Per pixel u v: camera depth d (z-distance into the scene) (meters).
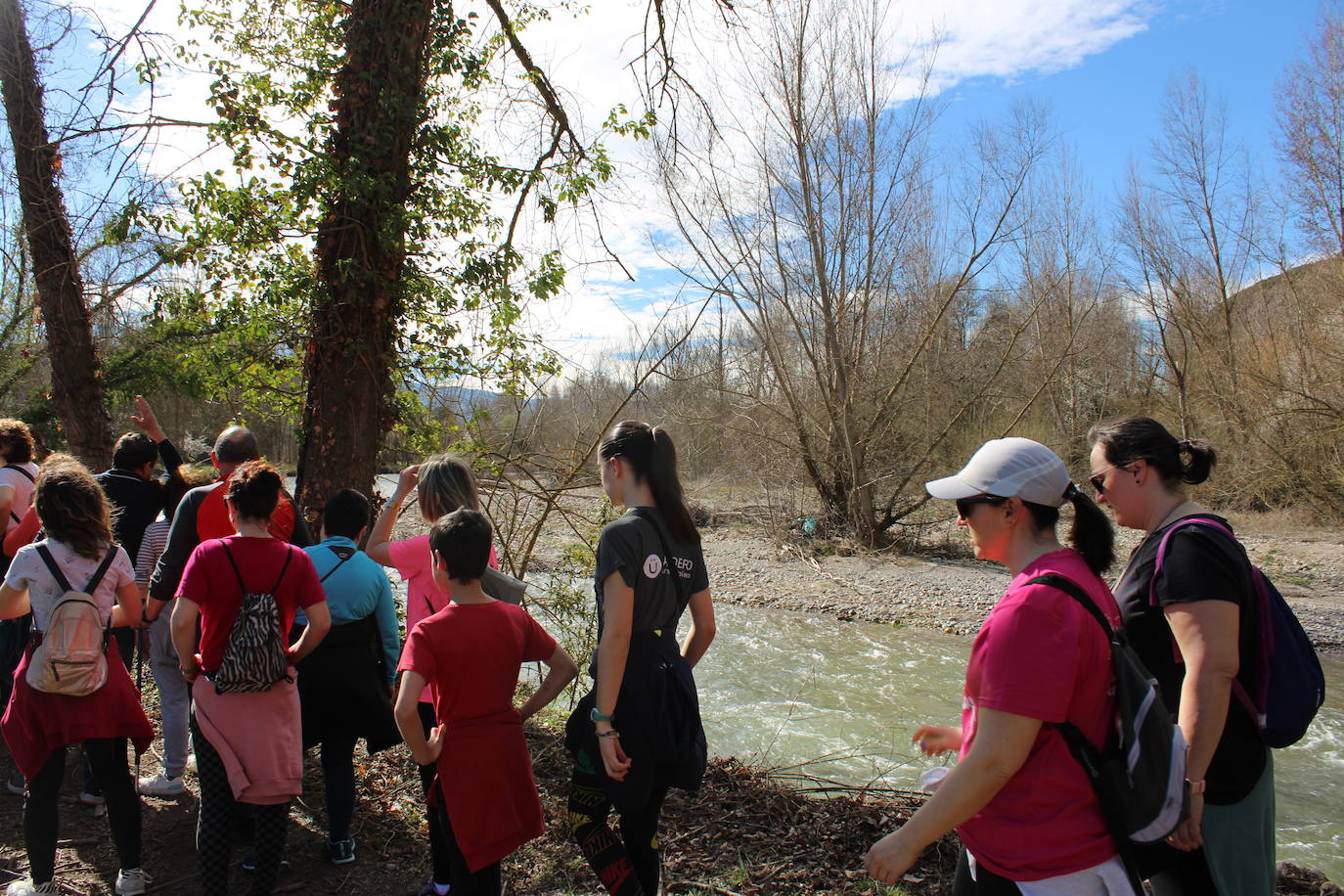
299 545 4.34
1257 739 2.43
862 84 18.78
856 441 19.67
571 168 7.09
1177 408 26.02
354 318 5.75
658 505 3.05
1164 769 1.93
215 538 3.96
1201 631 2.27
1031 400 21.34
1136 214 26.75
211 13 6.45
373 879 3.79
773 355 19.56
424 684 2.96
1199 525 2.37
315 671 3.75
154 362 11.55
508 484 6.34
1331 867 5.46
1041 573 2.02
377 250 5.80
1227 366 23.86
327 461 5.76
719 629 13.09
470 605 3.10
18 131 7.28
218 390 6.74
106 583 3.50
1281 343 23.67
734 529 22.17
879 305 20.27
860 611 14.16
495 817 3.04
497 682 3.08
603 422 6.43
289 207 6.05
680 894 3.67
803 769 6.92
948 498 2.20
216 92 6.09
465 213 6.70
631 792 2.81
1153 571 2.43
